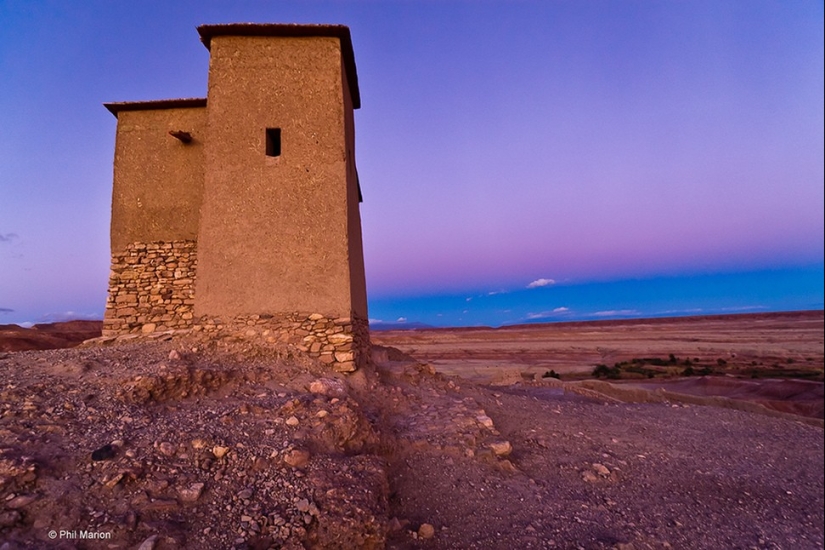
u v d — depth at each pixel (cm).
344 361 777
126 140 1007
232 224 835
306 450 475
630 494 604
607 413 994
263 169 856
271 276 820
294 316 805
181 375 600
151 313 948
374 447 561
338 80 897
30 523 335
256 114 877
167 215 983
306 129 876
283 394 640
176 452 443
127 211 985
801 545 544
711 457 803
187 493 391
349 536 389
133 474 396
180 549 339
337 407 580
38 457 394
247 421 533
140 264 968
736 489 682
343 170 860
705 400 1336
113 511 361
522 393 1205
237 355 760
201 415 535
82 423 471
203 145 1003
